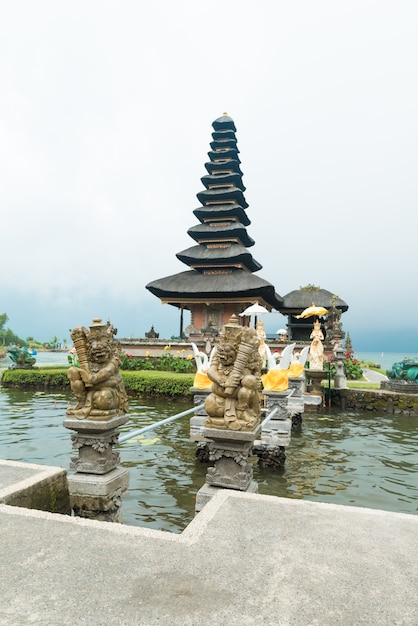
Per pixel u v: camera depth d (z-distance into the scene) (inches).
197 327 1680.6
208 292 1528.1
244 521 146.6
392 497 323.3
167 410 698.8
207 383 428.1
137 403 772.6
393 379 812.6
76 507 229.8
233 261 1657.2
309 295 1892.2
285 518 149.6
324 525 144.3
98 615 94.3
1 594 102.2
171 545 128.2
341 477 371.2
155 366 1157.7
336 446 483.8
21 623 91.3
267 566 116.8
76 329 236.7
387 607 98.9
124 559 119.4
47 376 992.9
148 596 101.9
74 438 239.3
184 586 106.3
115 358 244.2
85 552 123.1
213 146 1958.7
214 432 212.2
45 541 129.6
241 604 99.1
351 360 1154.0
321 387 773.3
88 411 233.3
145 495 315.6
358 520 148.9
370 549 127.8
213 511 154.9
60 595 101.9
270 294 1572.3
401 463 415.8
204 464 396.8
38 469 197.2
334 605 99.3
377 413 718.5
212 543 130.0
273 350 1397.6
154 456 422.9
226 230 1721.2
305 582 109.0
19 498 169.0
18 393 917.8
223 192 1798.7
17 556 120.3
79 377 235.8
